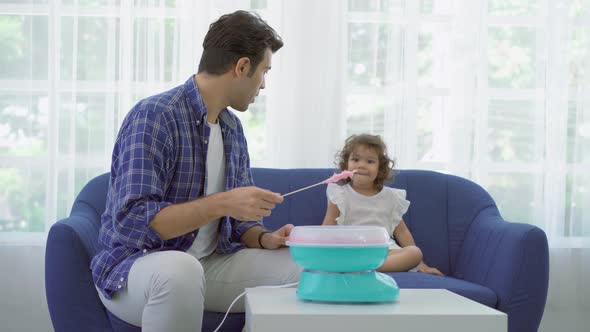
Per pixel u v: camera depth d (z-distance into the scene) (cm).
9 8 273
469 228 251
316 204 254
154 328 156
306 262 140
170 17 275
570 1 287
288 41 280
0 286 271
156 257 161
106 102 273
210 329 197
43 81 274
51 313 190
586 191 287
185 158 178
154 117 172
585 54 288
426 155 284
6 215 272
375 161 258
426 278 213
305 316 124
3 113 273
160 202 165
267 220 249
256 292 154
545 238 213
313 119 280
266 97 280
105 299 175
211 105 187
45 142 274
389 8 280
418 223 255
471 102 281
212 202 161
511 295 210
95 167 274
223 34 183
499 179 287
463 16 282
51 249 190
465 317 126
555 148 285
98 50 275
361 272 140
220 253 200
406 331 126
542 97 286
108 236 177
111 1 273
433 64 285
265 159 280
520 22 288
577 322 287
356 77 282
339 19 279
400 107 279
